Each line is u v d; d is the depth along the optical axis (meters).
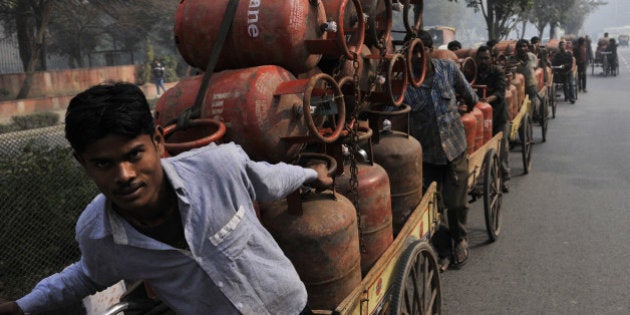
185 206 1.41
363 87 3.20
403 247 2.99
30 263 4.37
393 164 3.33
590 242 5.07
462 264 4.71
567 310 3.85
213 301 1.52
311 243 2.37
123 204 1.31
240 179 1.50
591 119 12.90
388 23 3.21
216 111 2.29
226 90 2.29
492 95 6.09
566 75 15.95
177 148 2.11
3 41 24.80
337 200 2.52
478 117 5.18
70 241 4.64
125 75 25.72
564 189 6.91
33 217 4.38
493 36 17.16
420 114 4.14
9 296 4.19
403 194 3.39
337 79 2.91
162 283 1.51
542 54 12.22
